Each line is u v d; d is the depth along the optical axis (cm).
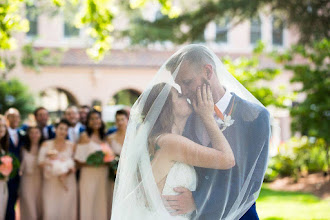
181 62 261
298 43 1337
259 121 261
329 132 1125
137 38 1410
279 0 1259
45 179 730
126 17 1440
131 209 257
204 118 254
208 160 247
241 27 2308
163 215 249
